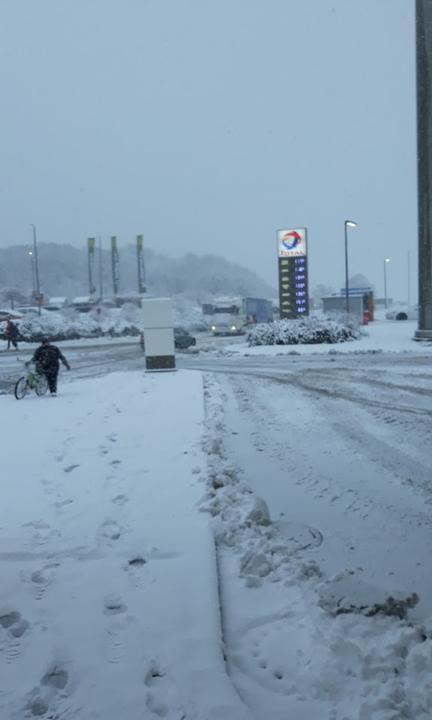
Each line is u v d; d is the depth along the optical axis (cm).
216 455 744
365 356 2323
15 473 693
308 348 2684
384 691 297
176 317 6138
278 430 944
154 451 775
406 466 729
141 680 312
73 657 333
